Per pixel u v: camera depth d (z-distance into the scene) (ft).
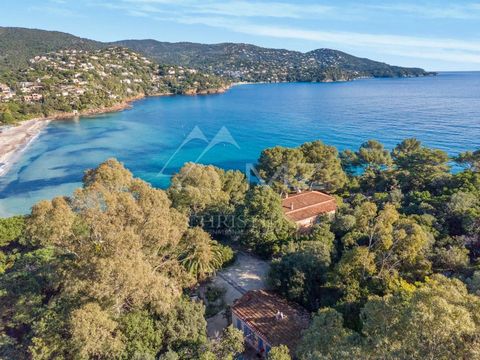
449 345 51.52
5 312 92.43
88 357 79.20
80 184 309.22
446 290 62.69
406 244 103.60
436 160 238.68
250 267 147.13
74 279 79.66
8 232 174.40
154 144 452.76
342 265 102.58
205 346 86.58
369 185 239.09
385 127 472.44
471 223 136.26
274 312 106.63
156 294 87.61
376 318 65.62
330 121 540.52
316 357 64.49
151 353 85.20
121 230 86.07
